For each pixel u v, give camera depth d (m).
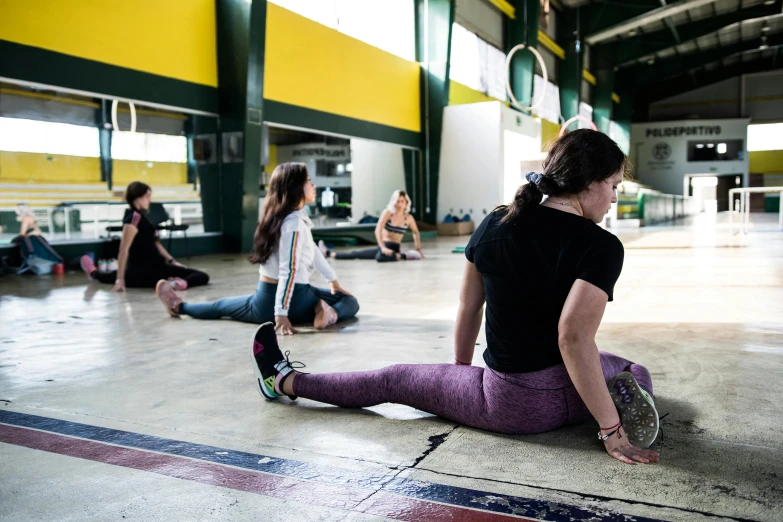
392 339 3.31
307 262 3.63
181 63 9.72
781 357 2.70
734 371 2.49
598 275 1.49
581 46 24.64
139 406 2.23
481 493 1.46
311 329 3.65
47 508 1.43
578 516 1.33
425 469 1.61
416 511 1.38
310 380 2.12
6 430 1.99
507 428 1.77
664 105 37.72
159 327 3.89
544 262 1.57
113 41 8.58
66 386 2.53
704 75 36.41
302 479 1.57
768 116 35.62
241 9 9.98
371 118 14.41
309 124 12.28
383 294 5.19
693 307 4.09
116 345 3.36
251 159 10.64
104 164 17.45
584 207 1.62
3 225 13.32
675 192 35.75
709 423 1.89
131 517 1.38
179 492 1.51
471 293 1.88
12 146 15.47
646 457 1.61
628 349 2.92
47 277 7.43
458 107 16.36
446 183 16.78
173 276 6.10
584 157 1.56
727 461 1.61
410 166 16.95
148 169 18.62
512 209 1.65
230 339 3.45
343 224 16.28
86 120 14.95
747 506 1.36
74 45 8.05
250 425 2.00
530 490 1.47
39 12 7.61
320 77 12.53
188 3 9.75
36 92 13.98
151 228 6.09
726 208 41.00
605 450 1.70
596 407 1.60
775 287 4.90
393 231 8.65
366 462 1.67
